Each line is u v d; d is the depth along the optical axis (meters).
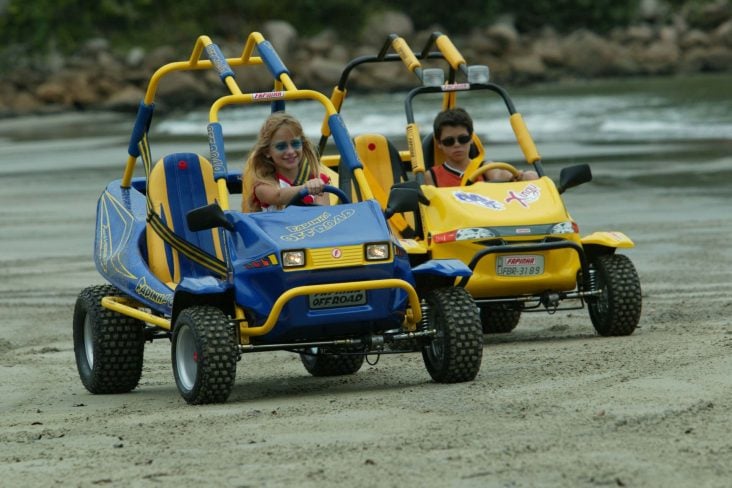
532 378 21.73
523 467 15.64
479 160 30.36
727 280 35.34
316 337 21.73
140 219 25.58
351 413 19.48
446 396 20.48
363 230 21.73
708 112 109.12
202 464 16.69
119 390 24.41
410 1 195.25
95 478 16.31
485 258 27.30
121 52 176.50
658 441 16.55
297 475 15.83
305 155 24.02
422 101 142.00
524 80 184.88
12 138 117.00
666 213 50.06
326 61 176.62
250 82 166.62
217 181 22.80
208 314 21.25
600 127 98.50
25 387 25.31
